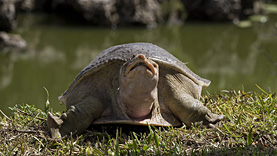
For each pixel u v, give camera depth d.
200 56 24.97
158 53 8.77
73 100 8.70
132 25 36.19
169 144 7.42
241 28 34.69
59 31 33.31
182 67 8.85
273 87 16.62
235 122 8.35
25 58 24.52
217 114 8.98
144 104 7.87
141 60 7.38
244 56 24.94
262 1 40.94
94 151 7.24
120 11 36.06
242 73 20.28
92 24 35.88
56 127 7.93
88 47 27.39
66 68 21.89
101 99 8.38
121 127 8.47
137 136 8.06
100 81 8.41
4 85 19.03
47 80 19.53
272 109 8.70
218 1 37.38
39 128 8.51
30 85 19.02
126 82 7.70
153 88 7.76
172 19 38.22
